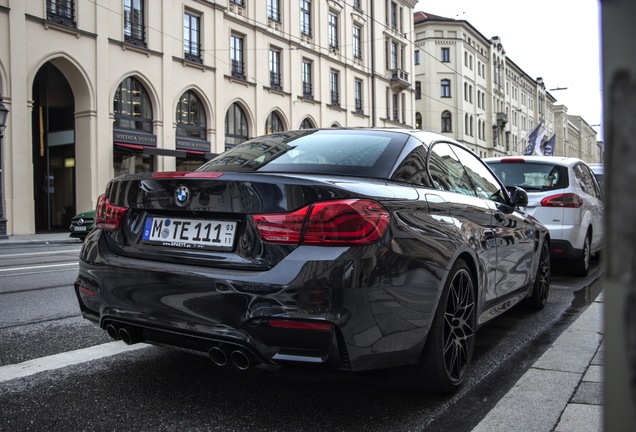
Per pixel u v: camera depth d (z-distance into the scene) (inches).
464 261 123.6
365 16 1443.2
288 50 1168.8
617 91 28.9
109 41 825.5
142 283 105.7
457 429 98.8
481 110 2319.1
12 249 526.9
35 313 194.7
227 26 1020.5
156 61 893.2
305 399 113.6
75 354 144.0
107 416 103.7
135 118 877.8
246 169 123.7
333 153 125.2
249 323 93.2
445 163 142.3
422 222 108.9
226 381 124.1
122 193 117.0
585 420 100.2
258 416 104.4
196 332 98.3
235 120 1056.2
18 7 711.1
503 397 113.1
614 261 29.3
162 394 115.5
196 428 98.6
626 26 28.6
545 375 127.1
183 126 952.9
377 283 94.0
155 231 110.7
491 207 152.8
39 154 883.4
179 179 107.3
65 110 850.1
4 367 133.0
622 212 28.8
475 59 2239.2
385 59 1539.1
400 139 131.3
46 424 99.7
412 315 101.7
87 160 806.5
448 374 113.8
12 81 706.2
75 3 782.5
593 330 169.2
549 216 266.7
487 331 174.1
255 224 97.3
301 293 90.7
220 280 95.9
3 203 661.3
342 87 1347.2
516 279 168.9
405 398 115.0
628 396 29.3
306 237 93.4
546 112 3511.3
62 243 644.7
